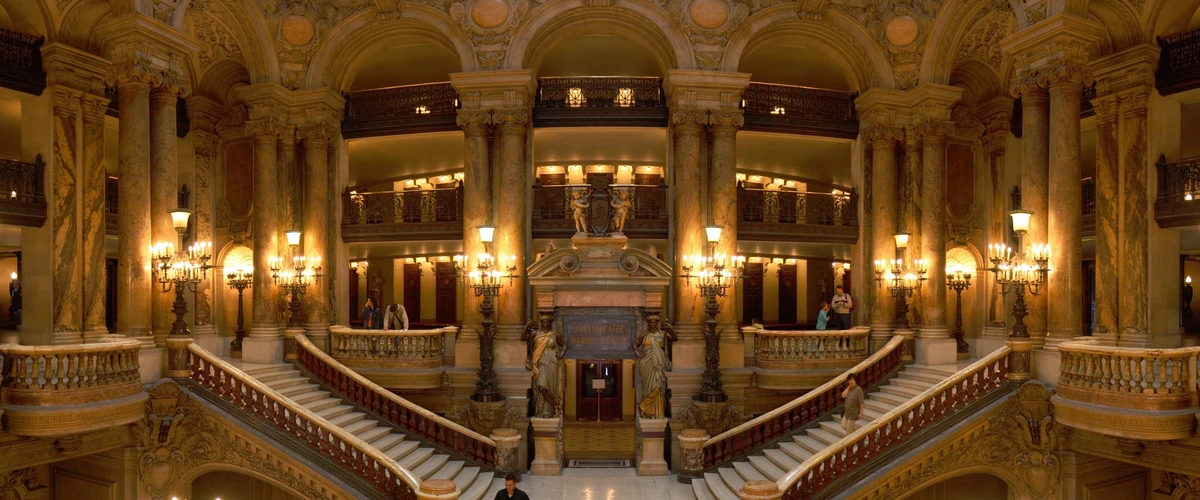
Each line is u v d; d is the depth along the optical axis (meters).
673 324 16.17
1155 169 13.26
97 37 13.65
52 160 13.07
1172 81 13.05
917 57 16.41
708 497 12.60
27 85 12.85
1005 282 12.17
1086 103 15.26
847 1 16.19
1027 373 11.84
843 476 11.54
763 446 13.94
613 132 17.61
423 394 15.98
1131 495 12.11
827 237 17.06
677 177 16.00
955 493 13.67
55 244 13.07
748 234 16.69
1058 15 11.66
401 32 16.70
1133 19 13.28
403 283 23.02
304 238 16.72
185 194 17.12
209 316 17.47
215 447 12.10
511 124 16.03
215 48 16.62
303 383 15.20
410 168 21.50
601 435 18.44
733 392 15.52
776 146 18.98
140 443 11.84
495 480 13.57
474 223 16.02
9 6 13.03
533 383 15.04
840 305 16.61
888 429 12.23
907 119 16.56
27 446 10.50
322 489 11.80
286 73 16.61
